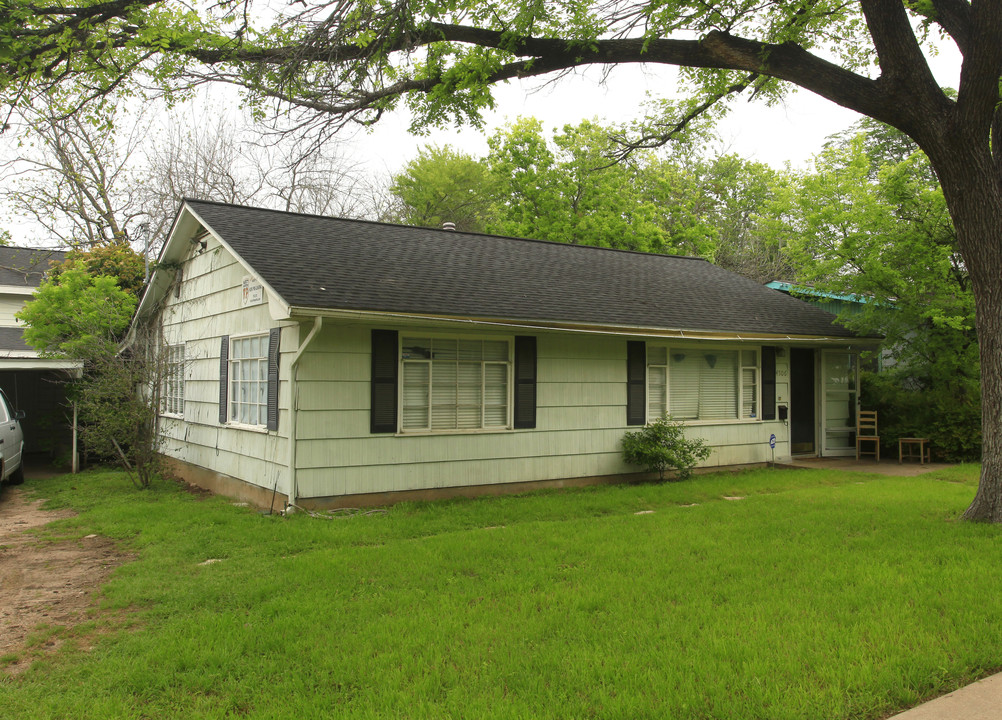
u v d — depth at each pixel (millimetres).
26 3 8328
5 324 18172
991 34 7422
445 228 14750
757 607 5137
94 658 4570
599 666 4145
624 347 12055
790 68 8555
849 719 3576
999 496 7977
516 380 10852
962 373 14641
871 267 13969
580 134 26531
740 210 36031
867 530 7742
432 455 10070
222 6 8469
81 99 9836
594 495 10359
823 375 15109
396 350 9781
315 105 9086
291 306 8336
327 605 5426
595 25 9070
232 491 10953
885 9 7855
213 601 5688
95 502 10695
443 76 9289
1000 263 8047
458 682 4031
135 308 16172
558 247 15391
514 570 6309
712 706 3705
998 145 8648
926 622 4805
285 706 3799
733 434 13555
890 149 26672
